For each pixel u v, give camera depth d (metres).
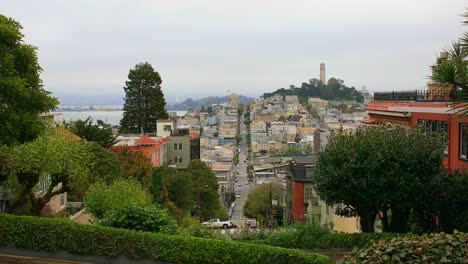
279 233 16.77
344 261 7.60
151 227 14.76
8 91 15.37
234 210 109.56
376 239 15.73
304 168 46.78
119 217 14.80
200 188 63.81
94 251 13.46
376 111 27.31
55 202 30.52
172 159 70.94
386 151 16.47
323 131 112.56
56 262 13.37
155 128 77.38
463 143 18.95
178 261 13.22
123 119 77.44
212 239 13.45
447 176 17.19
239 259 13.03
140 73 76.69
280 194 75.12
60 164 21.31
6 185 21.62
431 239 7.43
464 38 9.02
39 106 16.59
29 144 20.27
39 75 17.17
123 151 43.97
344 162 16.77
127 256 13.41
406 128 18.97
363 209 17.95
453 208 17.00
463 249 7.07
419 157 16.59
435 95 21.30
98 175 32.44
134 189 25.59
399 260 7.07
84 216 28.88
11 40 16.23
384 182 16.31
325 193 17.30
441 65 9.12
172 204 42.44
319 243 16.00
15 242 13.59
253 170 169.38
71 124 50.81
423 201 16.94
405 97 24.84
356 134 17.88
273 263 12.99
